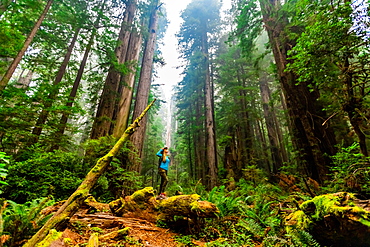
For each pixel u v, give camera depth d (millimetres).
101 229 2789
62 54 11422
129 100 10734
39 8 6598
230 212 4027
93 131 9656
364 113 4328
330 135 7441
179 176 25734
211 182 13312
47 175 4828
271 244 2523
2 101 4977
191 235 3123
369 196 3238
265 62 18922
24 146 6105
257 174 10453
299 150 7891
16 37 6281
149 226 3262
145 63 12164
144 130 10289
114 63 9773
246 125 16797
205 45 22078
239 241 2852
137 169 8797
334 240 2312
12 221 1814
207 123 16203
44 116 6574
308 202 2695
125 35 12883
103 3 12484
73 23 9031
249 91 18484
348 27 3713
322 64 4277
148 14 14852
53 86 6500
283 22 8867
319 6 4199
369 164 3674
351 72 4309
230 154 16031
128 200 3727
